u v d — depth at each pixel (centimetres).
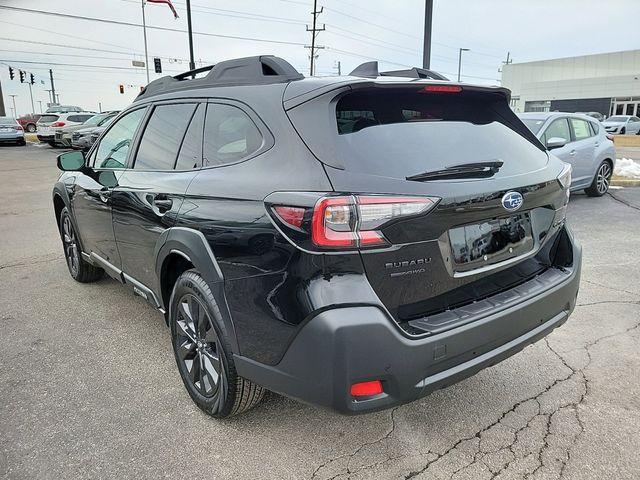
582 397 285
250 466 234
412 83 230
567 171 279
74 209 436
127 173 337
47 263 569
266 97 241
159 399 290
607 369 316
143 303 440
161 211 283
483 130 256
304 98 223
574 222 730
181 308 280
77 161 418
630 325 378
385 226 192
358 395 197
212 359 257
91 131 1866
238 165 240
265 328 214
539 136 784
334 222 191
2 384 307
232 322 233
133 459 239
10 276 520
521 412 273
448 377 211
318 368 195
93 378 314
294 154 214
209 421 269
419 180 203
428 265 206
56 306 435
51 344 362
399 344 196
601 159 898
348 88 216
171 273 301
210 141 269
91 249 428
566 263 278
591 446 243
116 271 375
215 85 280
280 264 205
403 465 233
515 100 5400
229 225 228
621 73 4612
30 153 2236
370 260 193
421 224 199
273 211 209
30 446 248
